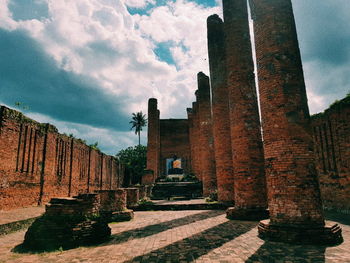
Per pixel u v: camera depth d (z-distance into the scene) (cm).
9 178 1102
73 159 1873
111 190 1198
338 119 1275
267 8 848
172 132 4569
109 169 2938
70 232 682
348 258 518
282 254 566
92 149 2336
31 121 1303
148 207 1588
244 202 1126
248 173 1141
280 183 747
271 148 785
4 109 1082
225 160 1571
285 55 804
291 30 827
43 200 1397
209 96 2364
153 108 3575
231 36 1292
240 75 1236
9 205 1094
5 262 551
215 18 1816
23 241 720
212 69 1736
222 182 1570
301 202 710
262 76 838
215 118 1658
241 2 1324
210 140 2244
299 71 804
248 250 607
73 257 580
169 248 645
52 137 1531
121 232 880
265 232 732
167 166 4600
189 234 818
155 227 967
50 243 659
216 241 709
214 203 1546
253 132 1175
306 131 758
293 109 767
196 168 3278
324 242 645
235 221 1059
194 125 3503
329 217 1109
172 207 1577
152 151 3447
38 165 1361
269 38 830
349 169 1202
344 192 1235
